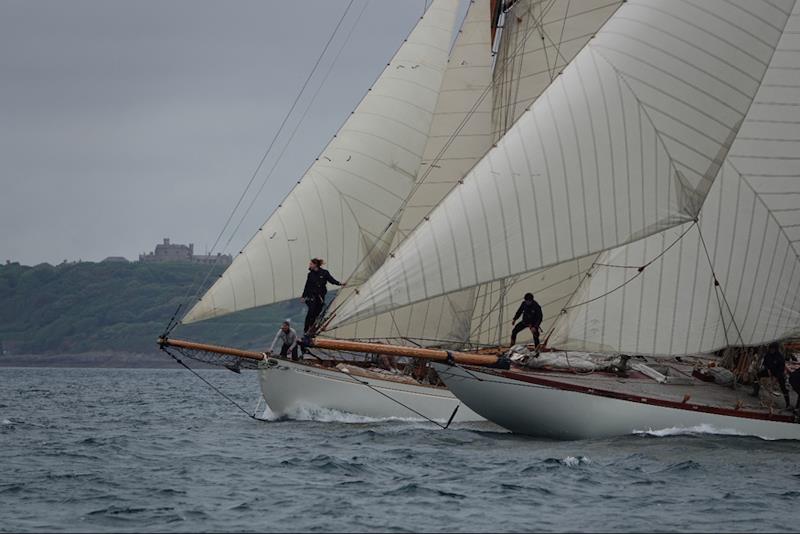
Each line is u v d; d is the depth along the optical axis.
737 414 97.94
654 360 109.94
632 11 93.62
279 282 114.38
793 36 102.94
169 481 75.94
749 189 100.94
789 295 101.56
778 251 101.25
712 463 84.56
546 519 63.31
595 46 92.31
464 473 79.00
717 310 100.75
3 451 94.12
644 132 90.19
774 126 101.56
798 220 101.38
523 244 87.19
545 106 90.19
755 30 94.94
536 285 112.50
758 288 101.19
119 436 107.56
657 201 89.75
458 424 114.69
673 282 100.19
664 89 91.44
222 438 103.75
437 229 86.69
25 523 61.53
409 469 81.00
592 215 88.50
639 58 91.75
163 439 103.94
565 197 88.19
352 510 65.19
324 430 108.50
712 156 91.50
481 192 87.25
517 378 96.75
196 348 115.69
